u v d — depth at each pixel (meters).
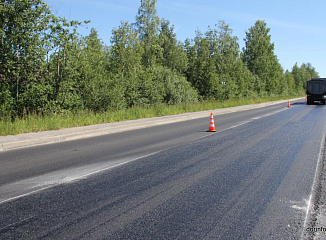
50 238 3.53
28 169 6.83
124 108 20.72
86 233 3.66
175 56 37.44
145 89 25.62
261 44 64.56
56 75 16.72
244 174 6.30
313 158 7.80
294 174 6.30
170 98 28.53
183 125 16.36
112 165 7.16
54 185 5.62
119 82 22.19
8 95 14.52
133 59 25.22
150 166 7.04
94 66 19.33
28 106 15.47
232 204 4.62
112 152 8.81
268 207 4.50
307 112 25.36
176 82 29.97
